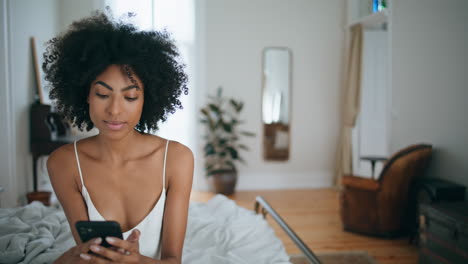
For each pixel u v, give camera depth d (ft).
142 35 2.52
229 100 15.96
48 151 10.92
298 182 16.78
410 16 11.14
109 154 2.56
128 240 2.16
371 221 10.03
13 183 9.37
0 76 9.06
